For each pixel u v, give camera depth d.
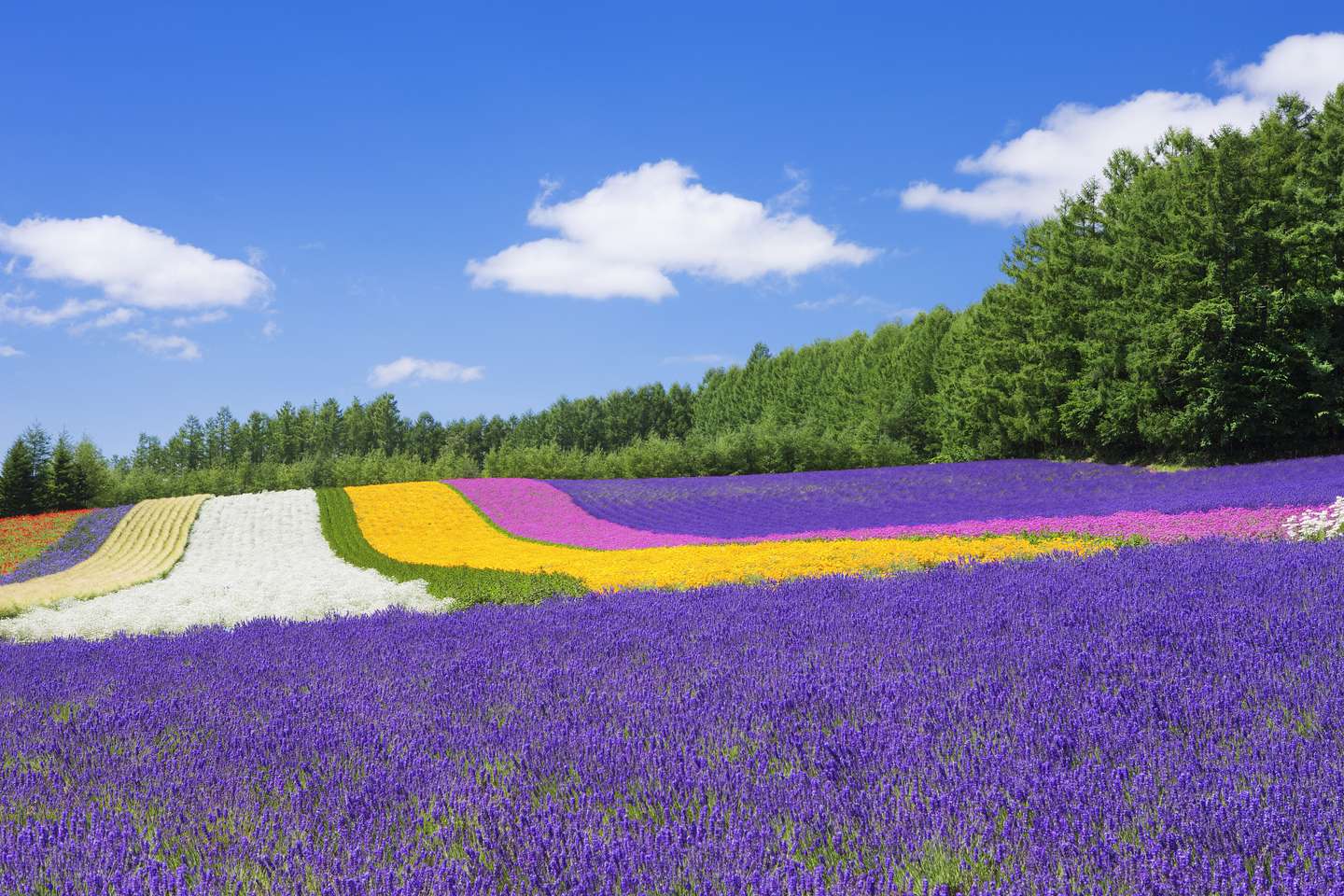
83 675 6.94
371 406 104.44
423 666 6.43
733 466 52.31
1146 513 17.61
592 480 43.34
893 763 3.63
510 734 4.45
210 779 3.94
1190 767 3.36
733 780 3.51
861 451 51.84
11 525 34.12
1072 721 4.00
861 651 5.89
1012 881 2.58
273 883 2.81
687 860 2.80
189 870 3.00
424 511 35.66
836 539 19.61
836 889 2.53
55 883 2.91
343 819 3.39
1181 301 31.55
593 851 2.90
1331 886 2.47
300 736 4.58
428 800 3.58
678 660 6.03
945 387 50.62
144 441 97.19
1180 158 36.62
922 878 2.64
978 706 4.38
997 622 6.48
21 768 4.29
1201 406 30.53
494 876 2.79
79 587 18.95
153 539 30.66
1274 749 3.47
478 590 13.90
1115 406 34.09
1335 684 4.24
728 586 10.66
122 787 3.95
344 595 15.37
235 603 14.95
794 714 4.50
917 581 9.30
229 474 57.97
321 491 40.31
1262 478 25.14
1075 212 40.22
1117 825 2.94
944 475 34.69
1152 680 4.58
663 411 97.25
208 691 5.95
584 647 6.78
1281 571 7.43
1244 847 2.72
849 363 66.38
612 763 3.85
